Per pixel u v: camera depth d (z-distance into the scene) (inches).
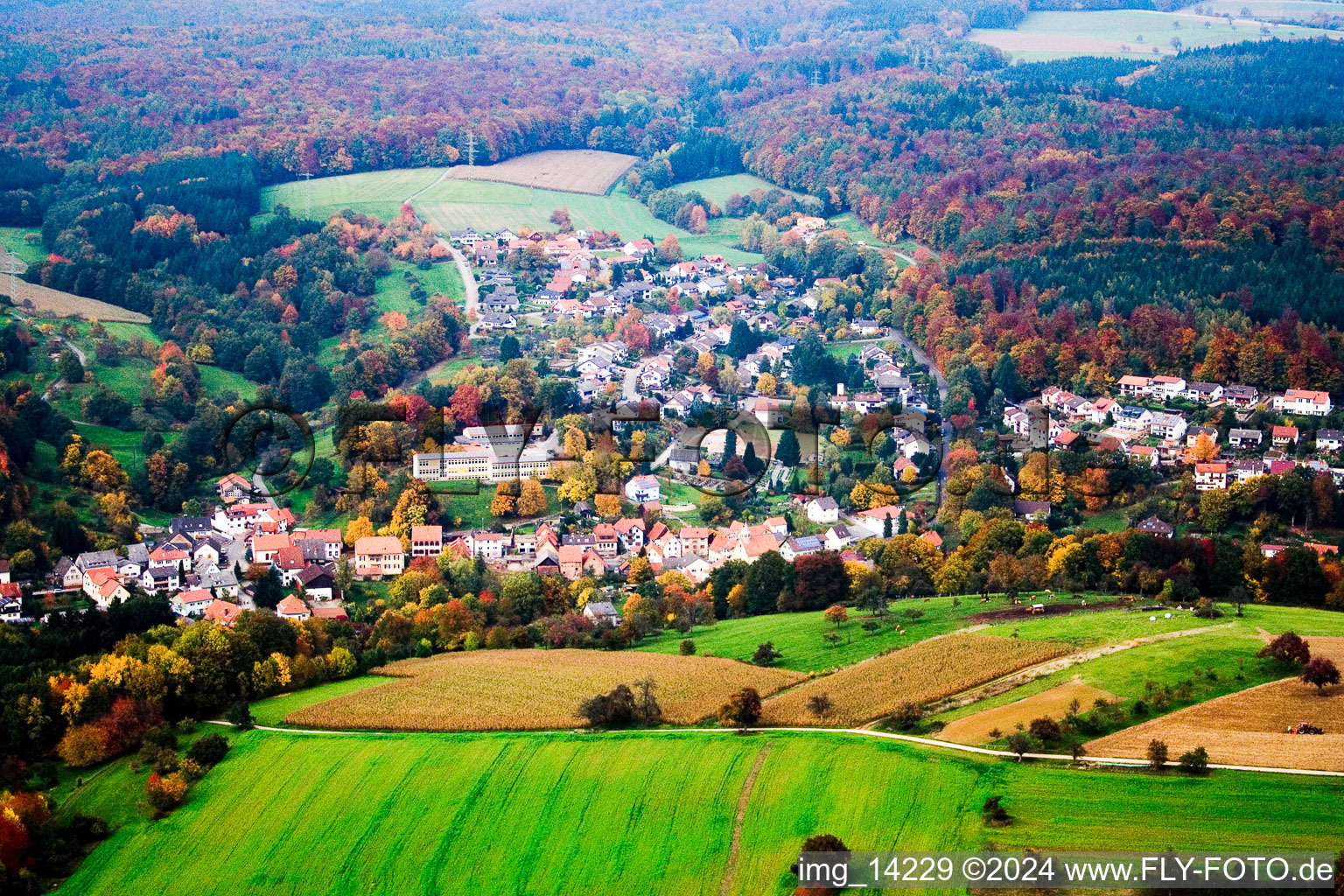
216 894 6505.9
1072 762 6707.7
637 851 6501.0
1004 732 7116.1
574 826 6732.3
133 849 6850.4
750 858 6348.4
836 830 6382.9
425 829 6820.9
